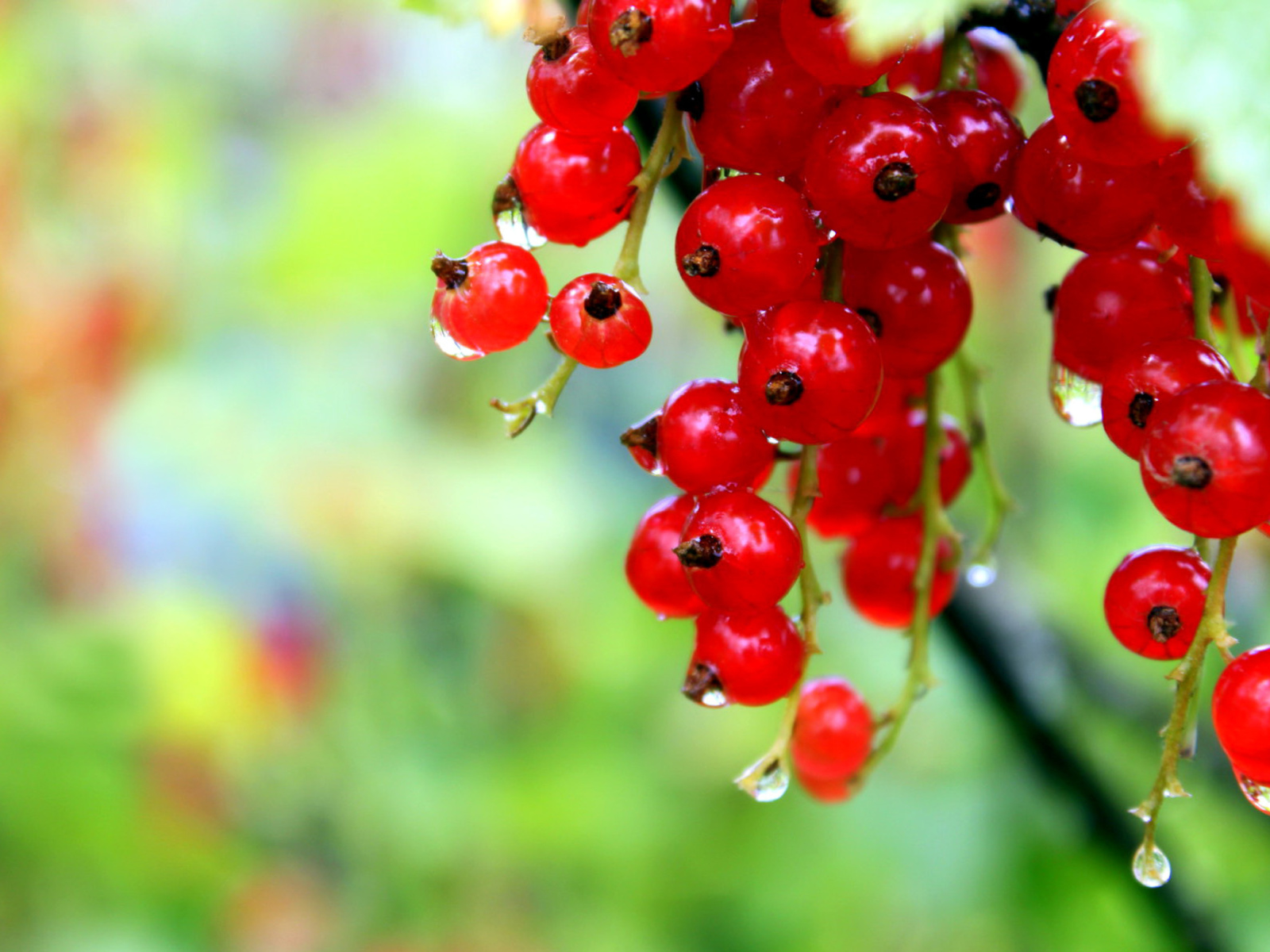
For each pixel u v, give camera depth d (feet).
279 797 1.99
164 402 2.09
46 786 1.81
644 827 1.98
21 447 2.06
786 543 0.83
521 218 0.86
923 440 0.94
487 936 1.97
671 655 2.07
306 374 2.13
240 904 1.91
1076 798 1.17
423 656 2.10
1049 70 0.80
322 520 2.03
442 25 0.85
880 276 0.86
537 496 2.08
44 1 2.08
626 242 0.83
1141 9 0.72
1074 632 1.55
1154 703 1.41
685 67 0.80
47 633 1.88
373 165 1.84
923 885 1.74
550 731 2.07
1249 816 1.38
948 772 1.82
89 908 1.85
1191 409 0.79
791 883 1.89
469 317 0.83
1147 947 1.57
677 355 2.28
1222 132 0.71
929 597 0.91
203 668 1.94
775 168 0.83
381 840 2.00
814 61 0.80
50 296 2.12
